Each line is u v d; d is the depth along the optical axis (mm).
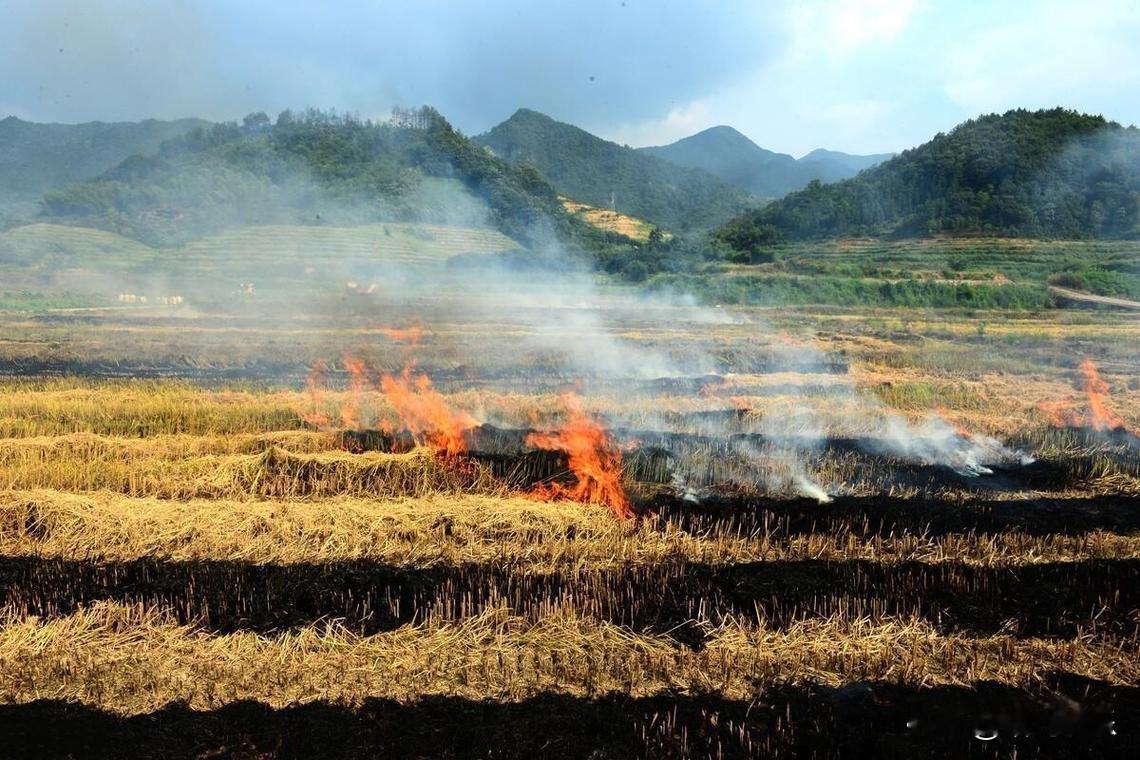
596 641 7844
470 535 10227
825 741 6539
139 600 8547
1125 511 11625
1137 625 8289
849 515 11273
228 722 6680
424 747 6414
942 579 9242
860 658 7617
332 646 7723
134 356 26562
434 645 7762
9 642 7625
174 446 13602
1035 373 25656
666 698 7059
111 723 6645
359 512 10719
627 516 11008
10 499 10648
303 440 14094
